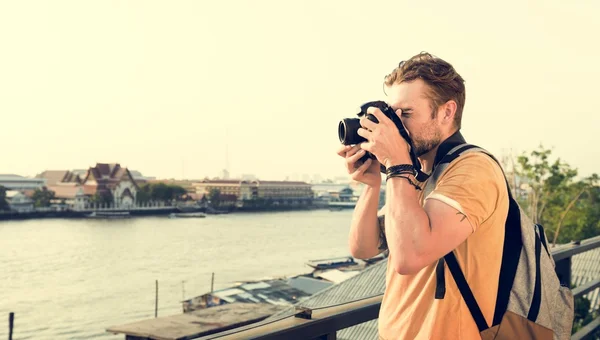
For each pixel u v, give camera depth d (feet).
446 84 4.31
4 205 568.82
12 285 252.42
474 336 4.09
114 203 631.15
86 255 338.54
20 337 172.24
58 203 607.37
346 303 5.32
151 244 385.29
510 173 150.82
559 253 8.04
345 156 4.91
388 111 4.38
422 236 3.86
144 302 219.20
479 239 4.11
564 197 164.76
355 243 5.27
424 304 4.25
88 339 170.30
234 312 102.12
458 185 4.03
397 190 4.08
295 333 4.49
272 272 278.87
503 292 4.16
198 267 296.10
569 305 4.39
